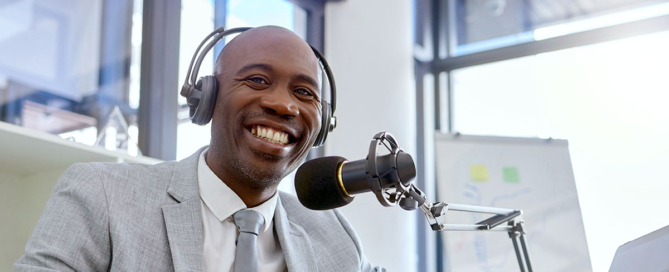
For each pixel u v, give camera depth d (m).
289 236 1.22
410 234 3.75
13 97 2.50
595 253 3.75
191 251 1.06
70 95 2.69
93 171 1.09
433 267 4.40
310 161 1.01
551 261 3.13
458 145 3.51
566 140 3.46
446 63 4.71
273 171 1.12
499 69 4.49
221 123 1.13
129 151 2.48
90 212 1.03
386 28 3.92
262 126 1.11
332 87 1.30
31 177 2.15
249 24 3.44
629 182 3.80
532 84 4.32
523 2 4.57
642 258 1.31
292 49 1.15
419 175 4.53
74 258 0.99
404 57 3.99
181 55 3.06
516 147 3.48
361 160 0.97
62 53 2.69
